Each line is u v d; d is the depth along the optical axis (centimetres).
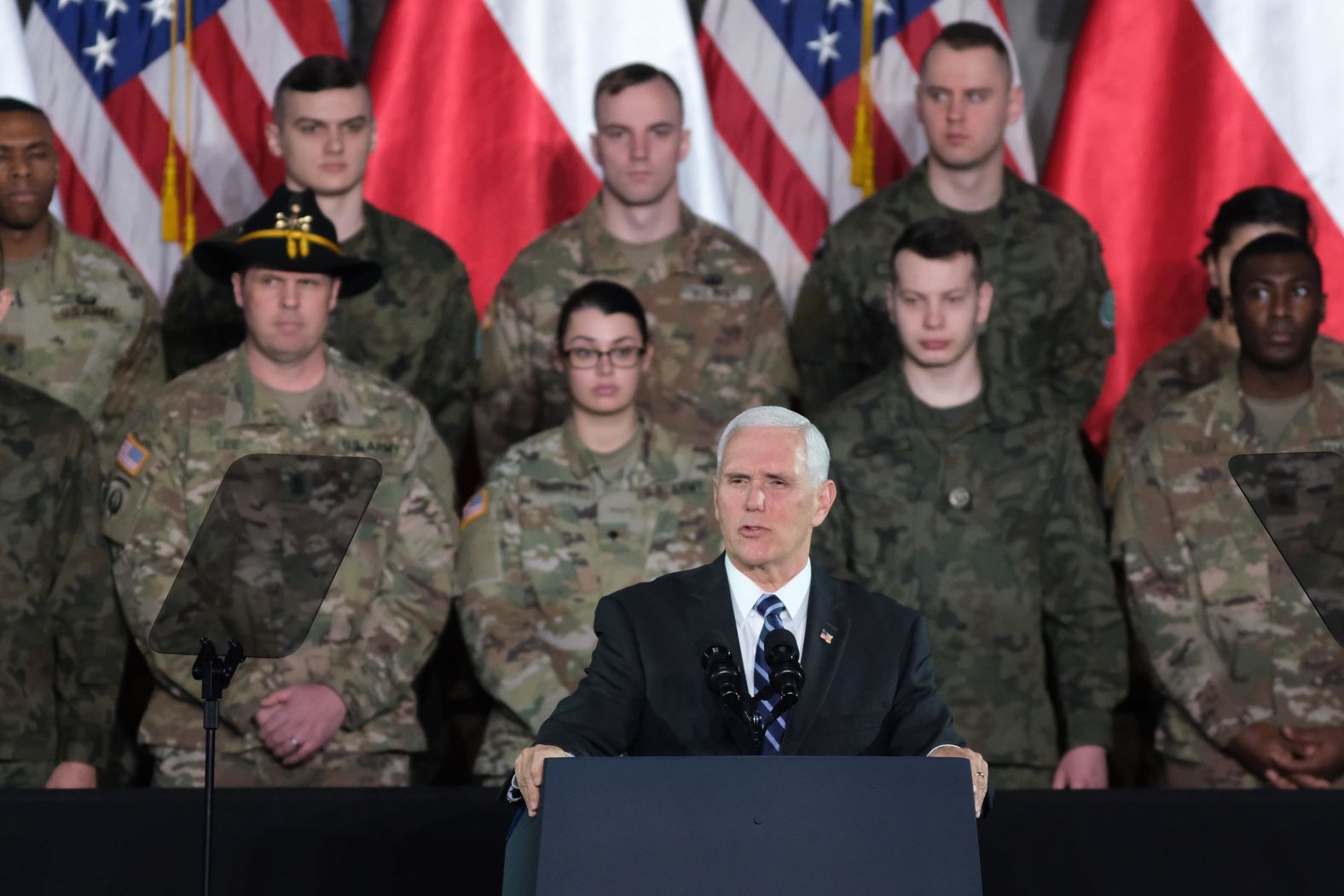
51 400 1781
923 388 1886
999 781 1802
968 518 1845
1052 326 2070
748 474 1181
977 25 2102
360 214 2119
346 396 1841
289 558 1352
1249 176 2255
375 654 1748
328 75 2091
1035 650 1836
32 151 1953
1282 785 1766
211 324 2091
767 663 1112
